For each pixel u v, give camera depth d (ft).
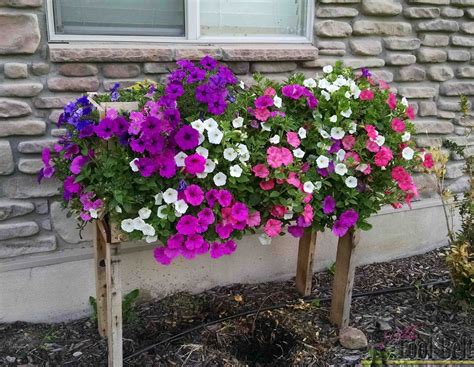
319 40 9.17
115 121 5.74
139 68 8.04
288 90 6.78
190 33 8.38
